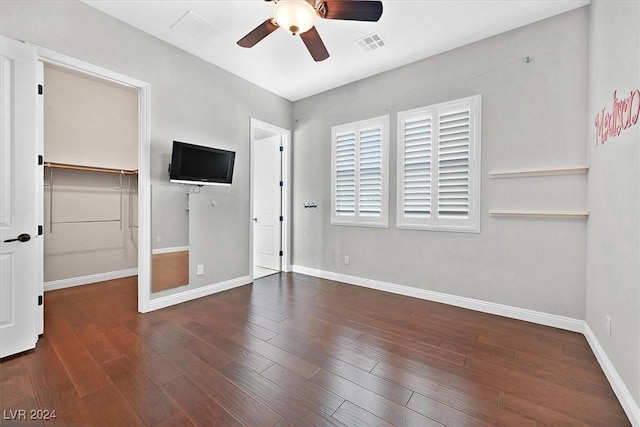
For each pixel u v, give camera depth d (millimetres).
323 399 1680
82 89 4043
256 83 4129
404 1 2465
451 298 3273
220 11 2623
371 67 3650
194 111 3371
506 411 1585
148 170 2982
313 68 3680
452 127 3225
